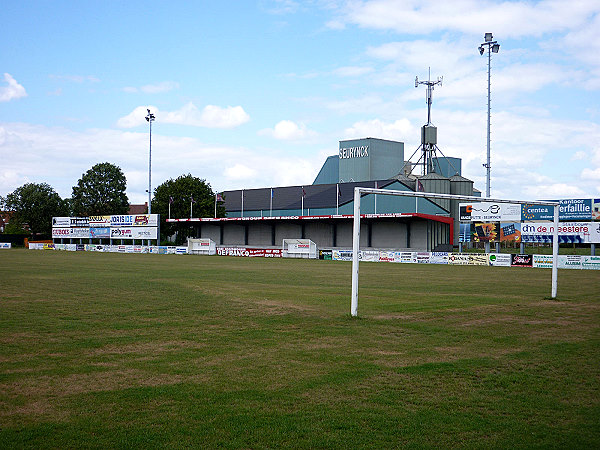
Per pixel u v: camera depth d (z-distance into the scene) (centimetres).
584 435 786
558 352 1315
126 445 745
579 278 3681
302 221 7925
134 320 1780
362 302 2275
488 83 6644
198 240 7869
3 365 1178
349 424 825
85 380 1063
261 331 1592
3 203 11300
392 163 10669
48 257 6388
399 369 1148
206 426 815
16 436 775
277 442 757
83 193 11812
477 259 5378
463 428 811
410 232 6912
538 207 5469
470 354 1295
